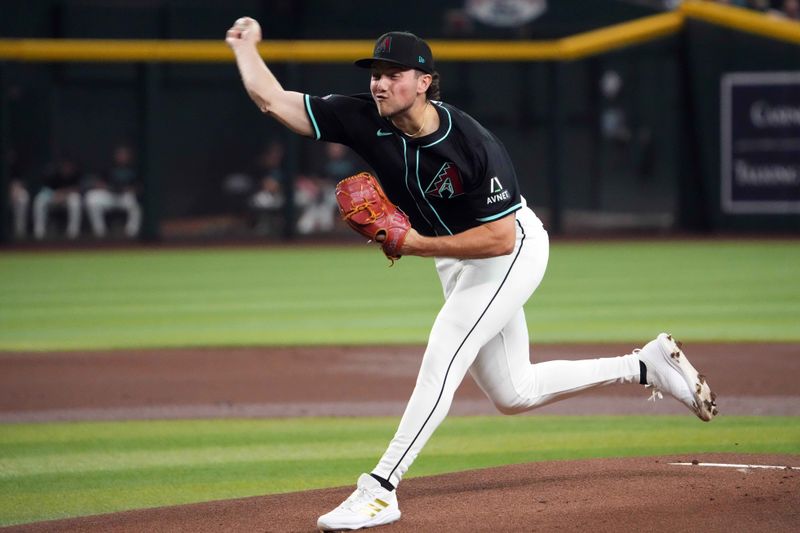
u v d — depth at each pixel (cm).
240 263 5531
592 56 7450
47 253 6116
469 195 1376
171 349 3038
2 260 5734
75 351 3017
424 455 1859
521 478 1619
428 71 1326
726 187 6544
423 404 1399
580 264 5203
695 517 1373
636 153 7950
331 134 1432
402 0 7356
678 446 1883
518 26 7319
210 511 1501
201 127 7275
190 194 7300
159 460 1838
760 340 3031
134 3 7331
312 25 7394
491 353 1491
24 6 7181
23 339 3234
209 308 3891
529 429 2058
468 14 7338
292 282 4684
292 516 1465
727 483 1548
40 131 6981
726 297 3956
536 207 7525
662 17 6575
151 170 6512
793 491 1494
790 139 6350
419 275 4953
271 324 3494
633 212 7956
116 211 7062
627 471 1638
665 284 4372
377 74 1328
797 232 6406
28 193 6956
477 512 1434
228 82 7162
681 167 6725
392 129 1377
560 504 1458
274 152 7150
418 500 1511
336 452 1892
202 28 7362
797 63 6303
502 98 7475
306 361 2828
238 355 2930
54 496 1614
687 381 1556
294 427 2091
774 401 2250
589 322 3394
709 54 6481
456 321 1417
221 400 2348
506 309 1434
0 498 1603
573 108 7650
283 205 6744
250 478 1716
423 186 1386
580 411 2219
